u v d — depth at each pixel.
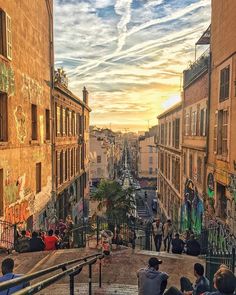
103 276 9.52
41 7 20.02
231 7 14.43
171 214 32.81
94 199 24.88
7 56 13.70
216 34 16.89
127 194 24.59
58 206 25.78
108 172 79.25
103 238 11.80
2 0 13.27
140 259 11.14
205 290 5.86
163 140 40.69
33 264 10.45
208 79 18.02
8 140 14.11
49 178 22.11
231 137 14.20
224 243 12.53
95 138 72.00
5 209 13.76
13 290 3.61
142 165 93.31
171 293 5.05
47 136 22.14
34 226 18.05
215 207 16.30
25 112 16.61
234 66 13.98
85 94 44.94
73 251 11.80
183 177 26.22
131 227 18.19
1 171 13.53
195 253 12.52
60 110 26.11
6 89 13.80
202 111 19.75
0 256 11.36
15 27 14.94
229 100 14.52
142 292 5.76
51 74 22.53
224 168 15.10
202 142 19.64
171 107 31.41
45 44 21.17
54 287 8.46
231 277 3.62
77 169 35.62
